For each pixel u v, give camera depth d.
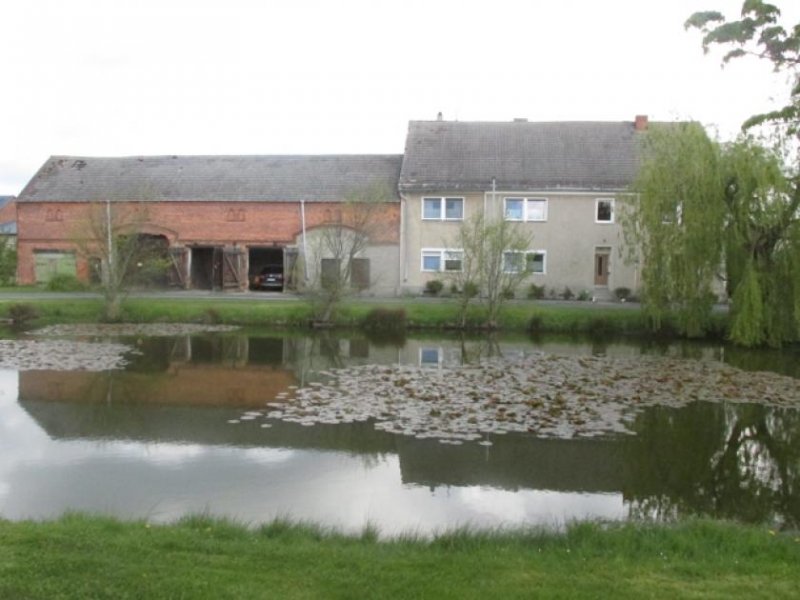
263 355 23.17
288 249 41.75
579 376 19.34
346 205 36.75
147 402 15.77
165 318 32.34
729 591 5.54
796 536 7.59
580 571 5.95
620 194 32.41
